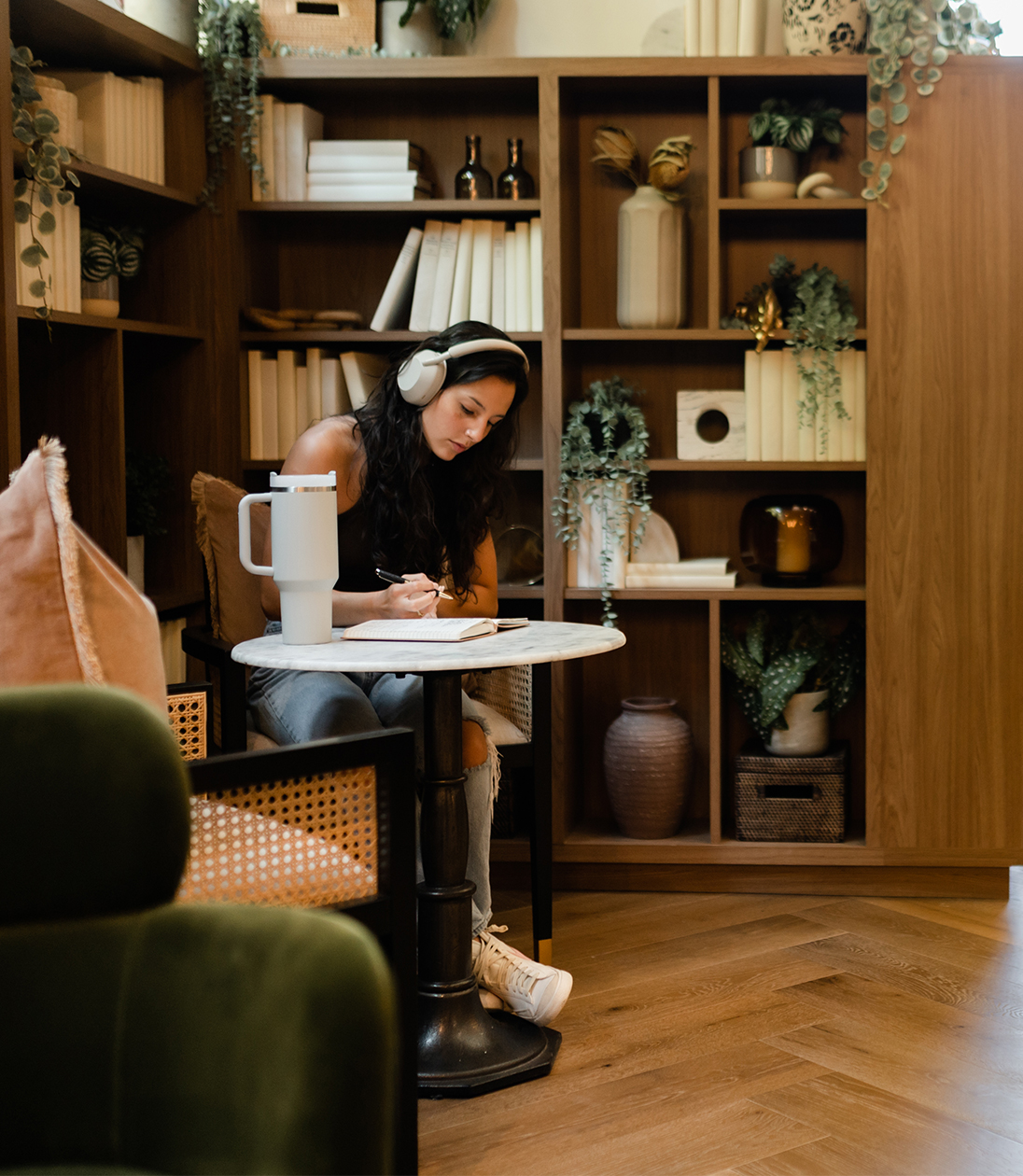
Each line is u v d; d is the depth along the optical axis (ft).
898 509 9.02
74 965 2.38
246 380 9.52
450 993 6.15
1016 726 9.02
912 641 9.06
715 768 9.29
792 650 9.54
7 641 3.61
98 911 2.40
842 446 9.20
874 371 8.96
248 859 4.37
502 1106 5.84
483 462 7.20
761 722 9.41
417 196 9.47
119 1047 2.36
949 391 8.95
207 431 9.36
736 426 9.36
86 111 8.25
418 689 6.53
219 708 6.61
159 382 9.39
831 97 9.70
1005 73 8.77
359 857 4.66
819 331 8.96
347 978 2.25
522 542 9.97
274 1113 2.22
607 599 9.26
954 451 8.96
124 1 8.66
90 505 8.18
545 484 9.23
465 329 6.70
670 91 9.62
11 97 6.81
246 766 4.21
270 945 2.32
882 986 7.32
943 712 9.06
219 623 6.90
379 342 9.70
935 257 8.89
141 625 3.89
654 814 9.37
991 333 8.90
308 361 9.50
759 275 10.00
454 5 9.34
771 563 9.43
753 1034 6.62
